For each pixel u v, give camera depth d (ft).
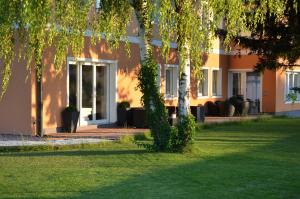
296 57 68.69
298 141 55.11
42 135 58.49
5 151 47.29
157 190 31.01
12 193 30.12
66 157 43.04
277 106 99.81
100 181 33.40
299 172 36.96
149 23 32.48
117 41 37.29
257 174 36.04
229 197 29.53
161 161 40.91
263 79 99.91
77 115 61.98
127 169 37.52
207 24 33.53
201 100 90.99
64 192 30.35
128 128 67.15
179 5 32.71
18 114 59.16
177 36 33.83
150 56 44.55
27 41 30.66
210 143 52.75
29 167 38.27
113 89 69.41
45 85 59.21
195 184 32.71
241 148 49.11
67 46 31.55
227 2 33.35
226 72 100.27
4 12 27.61
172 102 82.12
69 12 30.48
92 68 67.10
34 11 26.58
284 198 29.45
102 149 48.14
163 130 45.09
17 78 58.85
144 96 45.19
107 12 35.53
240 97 94.22
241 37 67.77
